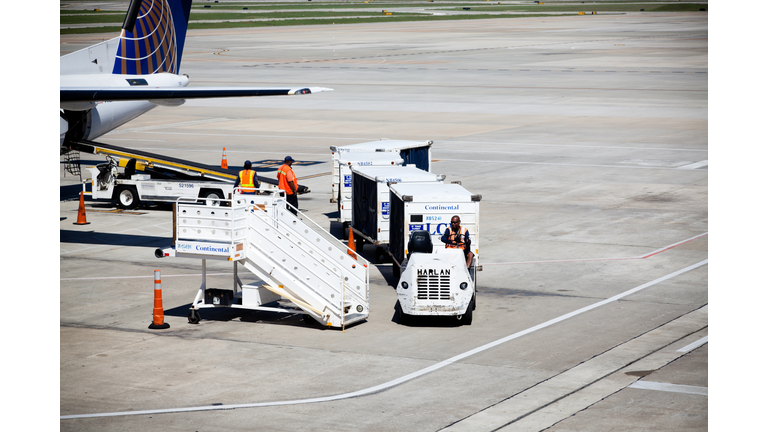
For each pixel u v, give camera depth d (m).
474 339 16.83
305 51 114.25
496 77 82.44
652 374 14.67
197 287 21.09
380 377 14.64
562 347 16.23
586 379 14.45
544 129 51.59
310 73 85.00
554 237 26.28
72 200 33.12
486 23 188.62
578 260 23.50
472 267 18.88
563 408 13.15
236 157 42.09
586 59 101.31
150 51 37.12
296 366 15.26
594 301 19.55
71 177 38.25
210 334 17.33
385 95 69.31
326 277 17.66
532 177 36.75
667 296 19.92
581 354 15.80
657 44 124.56
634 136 48.56
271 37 143.75
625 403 13.32
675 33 149.00
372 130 51.53
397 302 19.86
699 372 14.73
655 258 23.66
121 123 36.06
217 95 27.69
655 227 27.59
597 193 33.34
